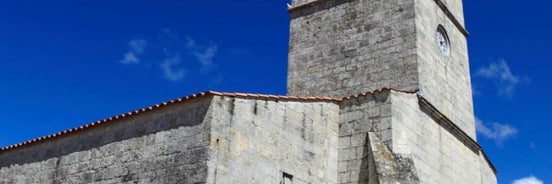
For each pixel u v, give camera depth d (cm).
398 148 1734
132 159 1537
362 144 1791
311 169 1698
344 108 1881
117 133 1616
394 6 2172
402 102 1839
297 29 2414
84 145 1684
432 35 2191
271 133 1588
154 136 1521
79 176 1644
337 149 1831
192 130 1448
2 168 1912
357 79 2134
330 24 2323
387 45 2116
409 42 2064
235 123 1483
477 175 2225
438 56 2191
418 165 1797
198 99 1476
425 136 1900
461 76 2347
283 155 1609
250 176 1479
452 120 2156
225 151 1428
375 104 1823
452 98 2205
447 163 1989
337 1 2348
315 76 2255
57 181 1698
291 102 1695
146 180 1476
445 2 2398
